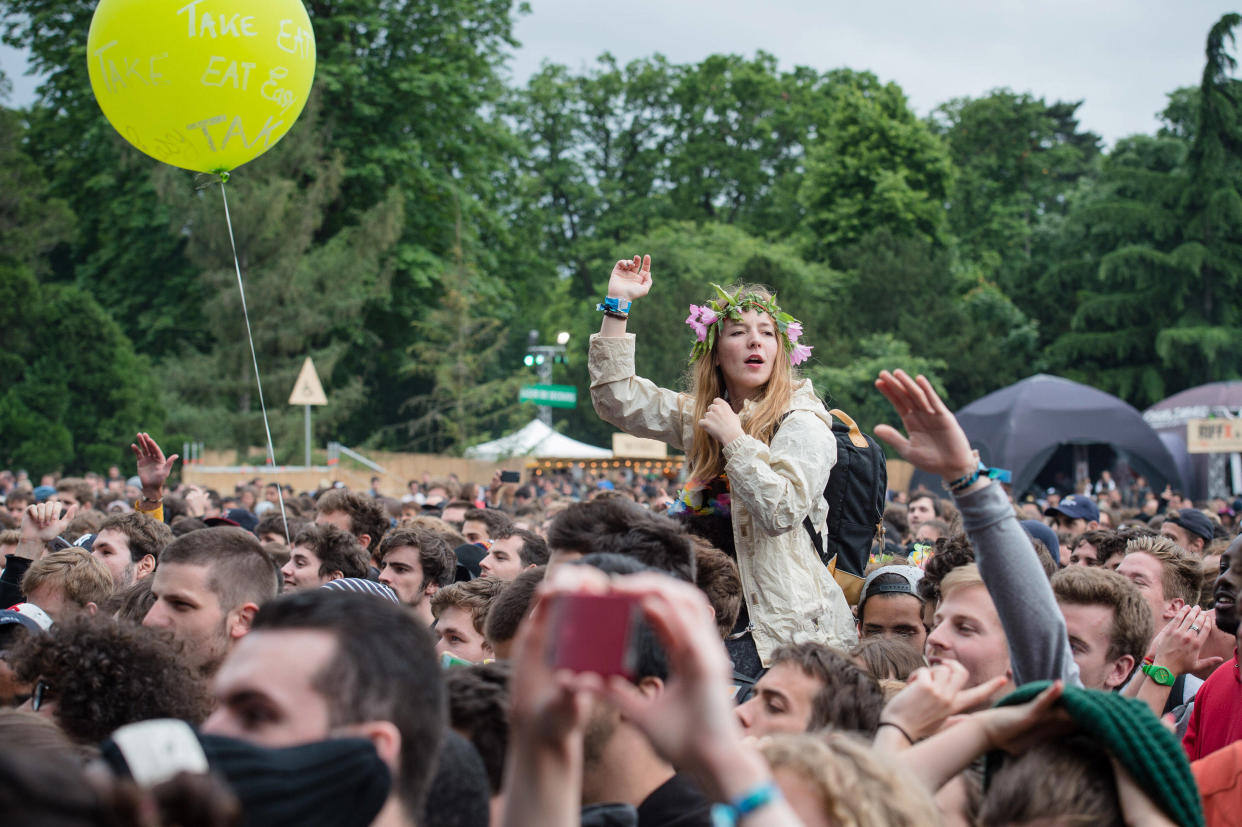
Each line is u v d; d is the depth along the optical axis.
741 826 1.47
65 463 29.16
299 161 29.89
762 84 52.66
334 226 33.50
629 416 4.42
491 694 2.50
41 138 34.88
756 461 3.71
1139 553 4.80
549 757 1.50
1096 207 40.78
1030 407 25.30
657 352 35.06
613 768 2.35
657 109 54.31
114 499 10.97
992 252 50.56
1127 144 46.50
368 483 28.25
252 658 1.77
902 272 40.47
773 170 54.31
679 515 4.26
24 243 29.28
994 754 2.13
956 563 3.93
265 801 1.59
